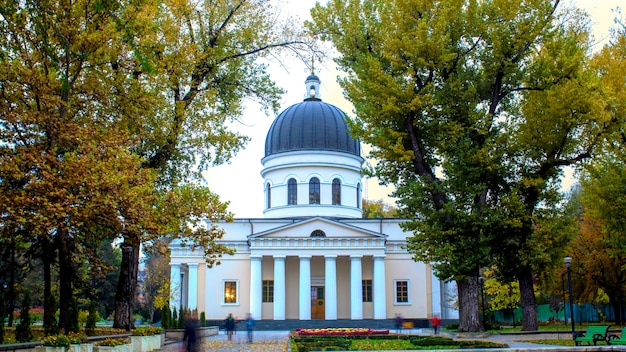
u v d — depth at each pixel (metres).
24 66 21.56
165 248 26.33
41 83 21.61
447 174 30.00
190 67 27.53
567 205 34.09
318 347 26.36
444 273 29.41
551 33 30.27
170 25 26.92
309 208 59.72
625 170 30.92
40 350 18.73
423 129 31.14
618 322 48.09
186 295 60.69
